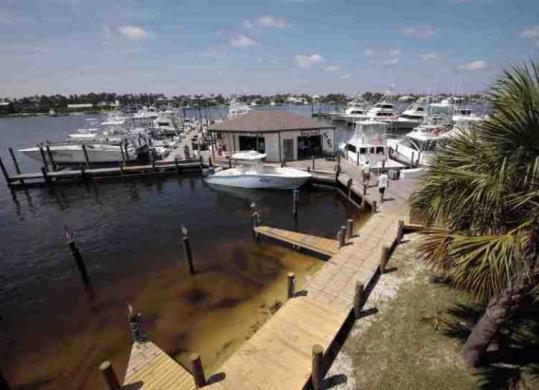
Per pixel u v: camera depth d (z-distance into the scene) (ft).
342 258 33.58
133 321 25.18
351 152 83.87
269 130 84.69
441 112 142.51
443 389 17.99
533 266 13.73
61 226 57.57
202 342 27.61
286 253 43.14
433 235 18.83
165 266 41.42
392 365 20.18
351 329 23.79
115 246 48.39
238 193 73.00
